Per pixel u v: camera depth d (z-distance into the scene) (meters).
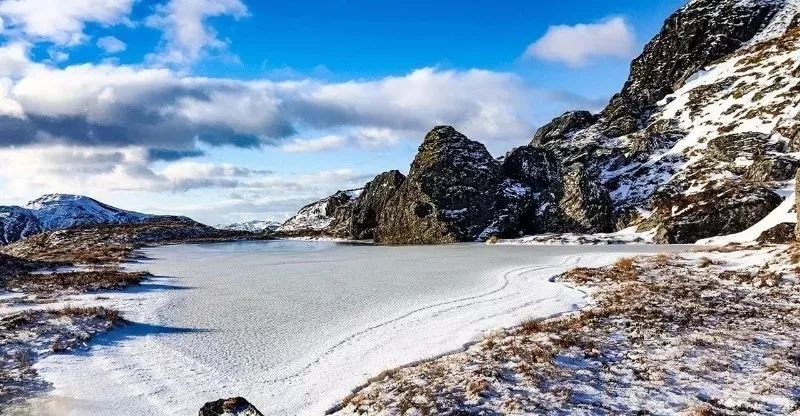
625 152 93.38
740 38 113.75
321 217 139.75
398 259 46.38
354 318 21.80
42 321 20.20
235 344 18.28
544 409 11.84
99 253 58.59
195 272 39.47
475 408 11.98
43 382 14.62
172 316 22.66
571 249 50.62
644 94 117.56
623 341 16.97
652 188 76.31
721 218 53.81
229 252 63.62
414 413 11.83
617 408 11.95
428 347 17.45
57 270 41.50
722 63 108.81
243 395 13.75
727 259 33.28
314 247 72.00
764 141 73.38
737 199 54.44
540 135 120.06
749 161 70.44
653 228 61.44
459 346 17.44
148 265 46.03
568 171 82.75
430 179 73.75
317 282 32.34
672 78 116.00
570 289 27.16
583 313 20.88
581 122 114.62
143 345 18.22
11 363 16.06
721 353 15.65
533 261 40.06
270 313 23.09
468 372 14.20
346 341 18.44
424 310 22.89
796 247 31.05
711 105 95.19
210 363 16.28
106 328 19.86
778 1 119.31
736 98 92.19
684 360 15.10
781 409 11.80
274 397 13.61
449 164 74.88
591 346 16.28
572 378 13.79
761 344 16.52
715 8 120.62
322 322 21.23
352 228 95.31
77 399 13.42
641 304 21.84
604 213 69.50
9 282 32.59
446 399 12.46
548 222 72.19
